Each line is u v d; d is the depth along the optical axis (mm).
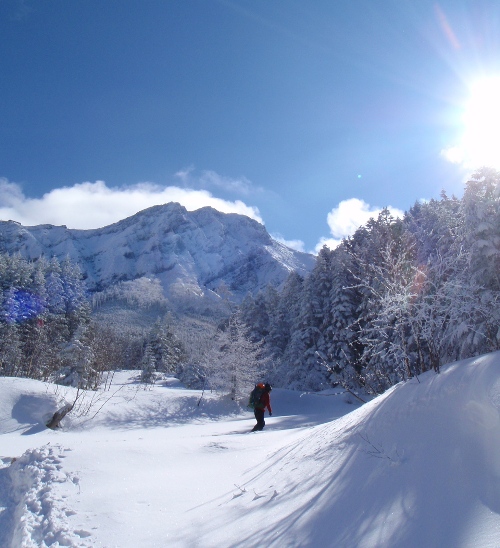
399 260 7387
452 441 3537
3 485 6297
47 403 17625
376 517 3025
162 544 3848
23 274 62094
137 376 52938
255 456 7805
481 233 9953
